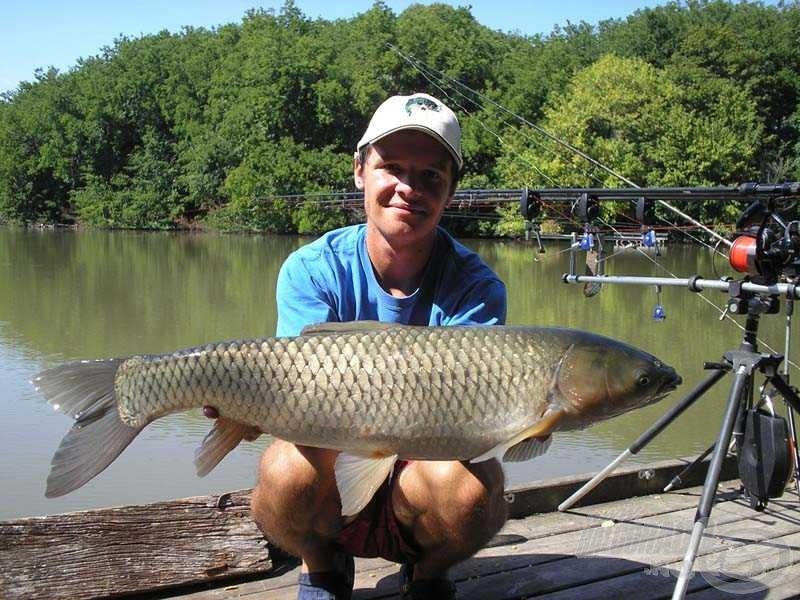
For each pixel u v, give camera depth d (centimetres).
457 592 158
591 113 1581
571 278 257
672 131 1576
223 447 131
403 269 144
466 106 1873
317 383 122
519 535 185
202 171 2025
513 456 124
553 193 294
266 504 137
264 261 1307
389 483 137
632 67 1700
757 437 170
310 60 1972
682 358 564
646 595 158
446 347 121
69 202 2342
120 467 335
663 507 204
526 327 123
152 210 2130
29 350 579
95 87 2289
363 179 148
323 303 142
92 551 157
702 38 2042
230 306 815
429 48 1955
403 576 153
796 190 163
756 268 171
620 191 267
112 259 1323
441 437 121
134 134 2342
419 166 138
